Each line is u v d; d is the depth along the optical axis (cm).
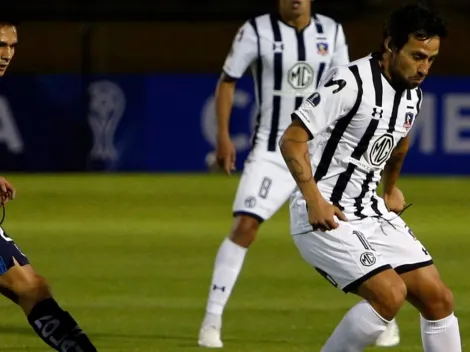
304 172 1653
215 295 2244
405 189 5309
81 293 2883
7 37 1638
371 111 1675
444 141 5891
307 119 1662
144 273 3200
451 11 7081
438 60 7031
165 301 2775
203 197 5059
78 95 6006
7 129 6019
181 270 3259
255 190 2312
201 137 5991
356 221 1716
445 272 3222
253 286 2995
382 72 1680
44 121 6019
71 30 7138
